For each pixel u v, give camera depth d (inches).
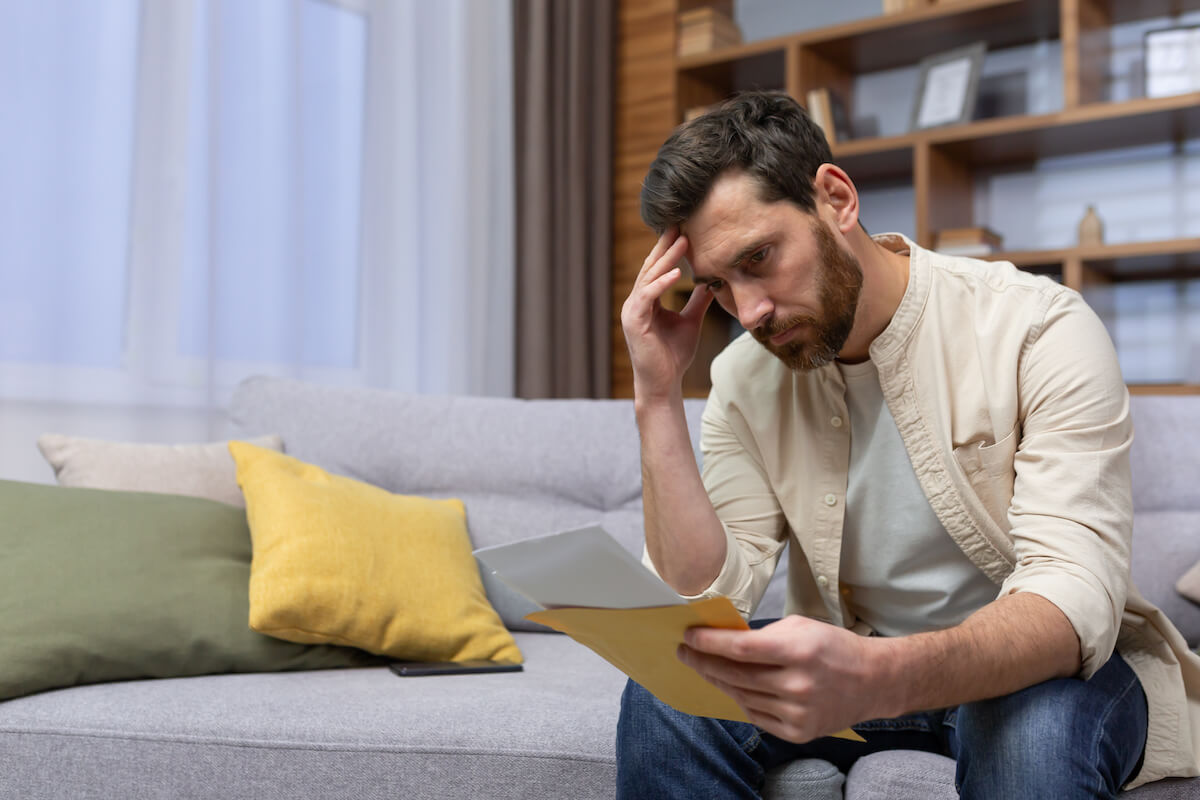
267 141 104.9
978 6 126.3
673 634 31.5
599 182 140.9
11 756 49.7
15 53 86.3
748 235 40.1
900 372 44.4
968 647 33.7
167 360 94.6
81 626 56.2
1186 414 72.6
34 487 63.2
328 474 73.0
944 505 44.1
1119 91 130.5
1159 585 67.1
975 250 128.3
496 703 51.2
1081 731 35.2
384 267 117.1
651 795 41.5
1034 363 42.3
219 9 99.1
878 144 133.6
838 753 47.9
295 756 48.0
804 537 48.1
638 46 147.8
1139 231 130.5
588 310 138.6
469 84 128.8
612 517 79.7
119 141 92.4
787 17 152.9
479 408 85.2
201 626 60.1
